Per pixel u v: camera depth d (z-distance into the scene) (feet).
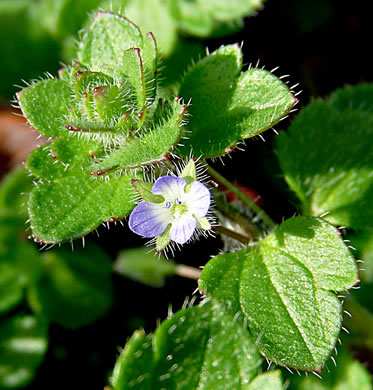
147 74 0.28
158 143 0.27
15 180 0.39
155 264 0.36
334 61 0.40
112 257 0.38
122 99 0.27
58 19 0.40
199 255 0.36
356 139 0.33
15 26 0.41
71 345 0.38
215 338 0.29
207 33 0.38
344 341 0.34
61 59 0.41
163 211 0.27
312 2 0.41
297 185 0.33
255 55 0.40
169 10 0.38
